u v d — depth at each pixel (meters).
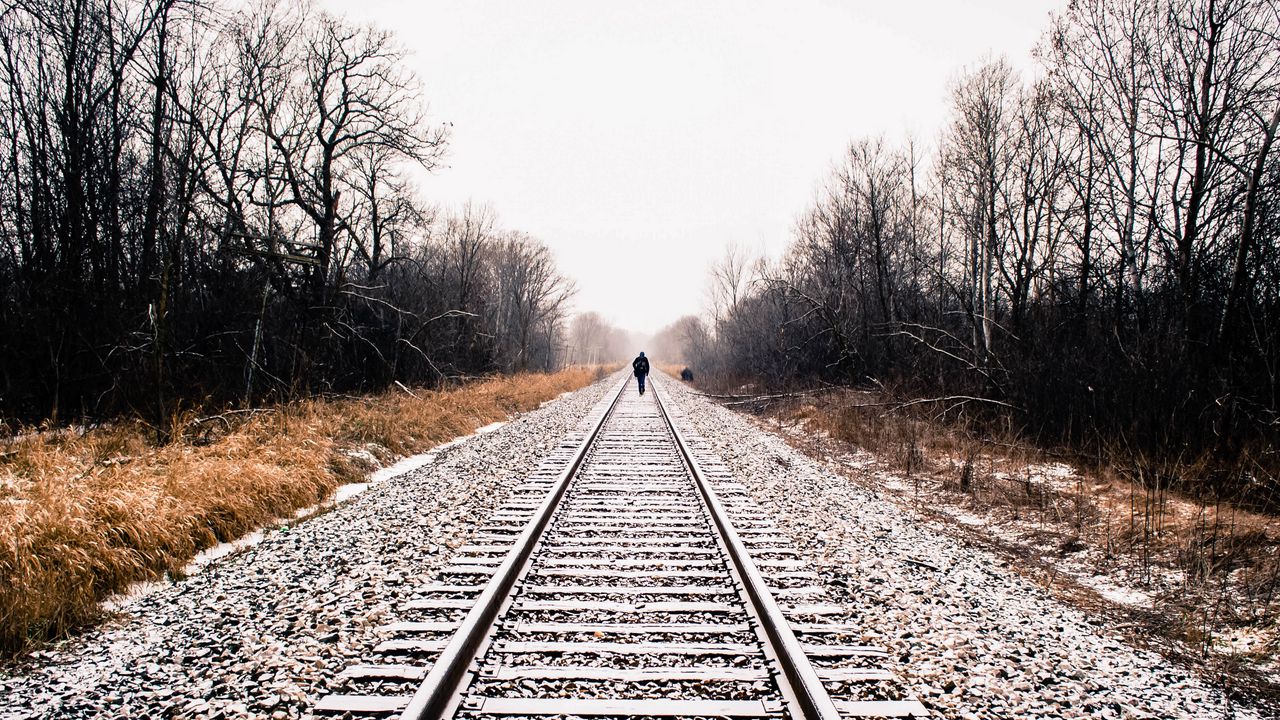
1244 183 11.59
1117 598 6.02
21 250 15.17
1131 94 14.94
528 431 16.06
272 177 20.91
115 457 8.96
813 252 29.31
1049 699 3.69
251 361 16.06
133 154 17.17
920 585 5.44
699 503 8.20
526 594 4.95
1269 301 10.36
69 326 14.48
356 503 8.54
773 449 13.73
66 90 15.17
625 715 3.30
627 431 15.98
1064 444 12.21
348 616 4.61
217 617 4.71
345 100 22.75
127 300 15.73
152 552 6.01
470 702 3.39
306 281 20.66
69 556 5.30
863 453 14.11
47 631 4.53
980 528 8.44
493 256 48.59
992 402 14.56
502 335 48.81
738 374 37.34
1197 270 11.93
